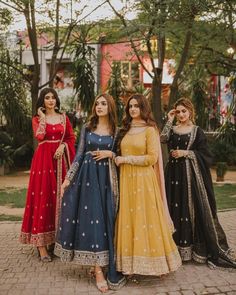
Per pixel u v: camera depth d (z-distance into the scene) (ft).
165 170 16.28
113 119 14.43
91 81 38.60
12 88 46.98
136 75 52.42
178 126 16.44
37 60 34.35
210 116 53.62
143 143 13.87
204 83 49.98
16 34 39.09
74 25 34.71
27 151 50.57
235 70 43.73
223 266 15.10
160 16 25.99
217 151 49.29
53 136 16.92
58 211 16.31
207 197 15.57
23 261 16.39
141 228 13.34
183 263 15.69
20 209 27.45
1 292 13.26
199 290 13.26
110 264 13.43
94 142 14.08
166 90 47.39
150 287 13.51
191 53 38.93
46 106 17.26
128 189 13.76
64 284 13.92
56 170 16.79
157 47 35.65
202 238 15.57
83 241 13.43
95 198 13.56
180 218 15.64
